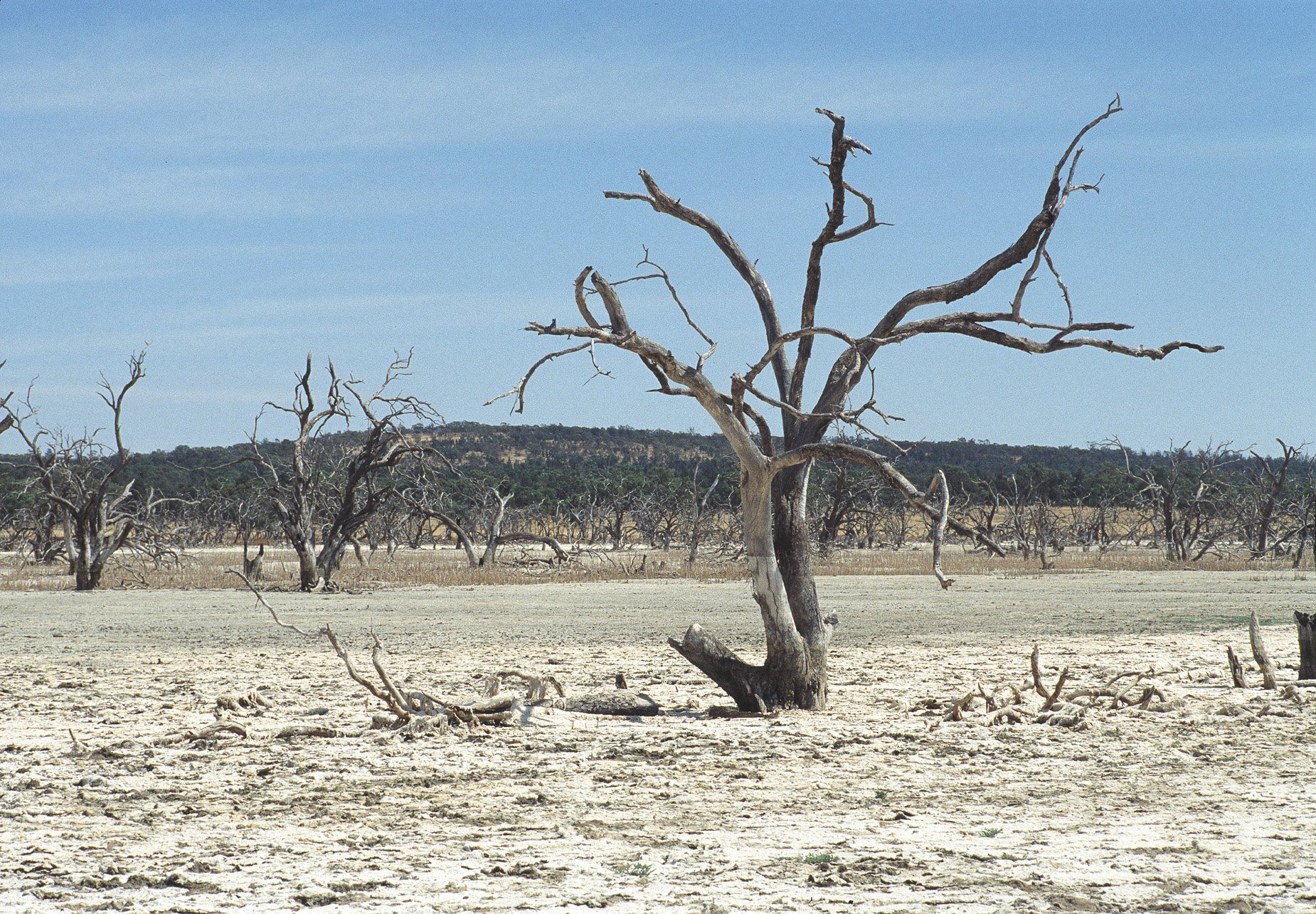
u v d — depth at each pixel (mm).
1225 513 72625
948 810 8977
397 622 27922
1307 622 16297
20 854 7711
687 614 30047
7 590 41625
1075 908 6445
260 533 84188
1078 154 13367
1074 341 13695
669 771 10516
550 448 166750
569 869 7297
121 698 15383
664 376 13234
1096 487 102000
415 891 6855
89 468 46094
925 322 13961
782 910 6453
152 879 7070
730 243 14695
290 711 14000
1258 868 7230
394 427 42812
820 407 13961
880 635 24234
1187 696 14719
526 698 14383
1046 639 23203
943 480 12750
